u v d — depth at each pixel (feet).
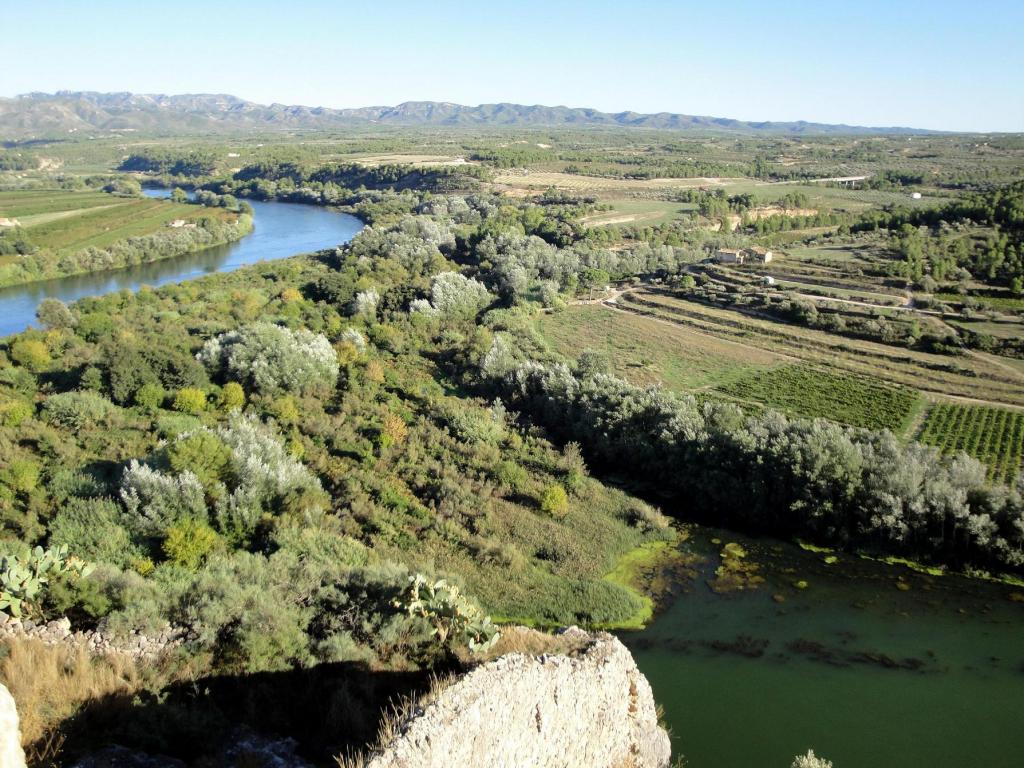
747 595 141.69
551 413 220.02
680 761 94.12
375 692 71.77
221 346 222.07
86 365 210.79
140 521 120.16
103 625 73.51
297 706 68.74
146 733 59.36
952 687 113.39
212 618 76.74
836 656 121.08
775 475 170.71
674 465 187.83
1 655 62.39
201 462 137.90
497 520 157.79
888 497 157.89
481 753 58.34
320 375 217.97
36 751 54.39
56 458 152.25
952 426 219.00
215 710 65.26
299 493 144.36
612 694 75.72
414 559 135.95
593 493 177.47
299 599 87.04
